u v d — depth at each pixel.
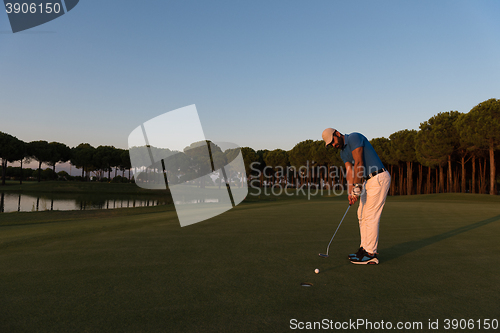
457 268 2.86
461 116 27.50
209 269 2.78
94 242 4.02
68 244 3.90
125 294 2.15
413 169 45.59
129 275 2.60
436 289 2.27
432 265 2.96
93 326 1.64
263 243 3.96
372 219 3.00
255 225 5.48
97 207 22.17
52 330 1.60
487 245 3.92
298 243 3.97
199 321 1.71
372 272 2.72
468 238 4.42
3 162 52.38
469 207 10.06
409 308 1.91
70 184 49.22
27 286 2.32
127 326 1.64
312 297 2.09
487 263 3.04
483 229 5.25
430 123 31.77
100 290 2.23
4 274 2.64
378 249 3.70
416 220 6.47
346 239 4.26
